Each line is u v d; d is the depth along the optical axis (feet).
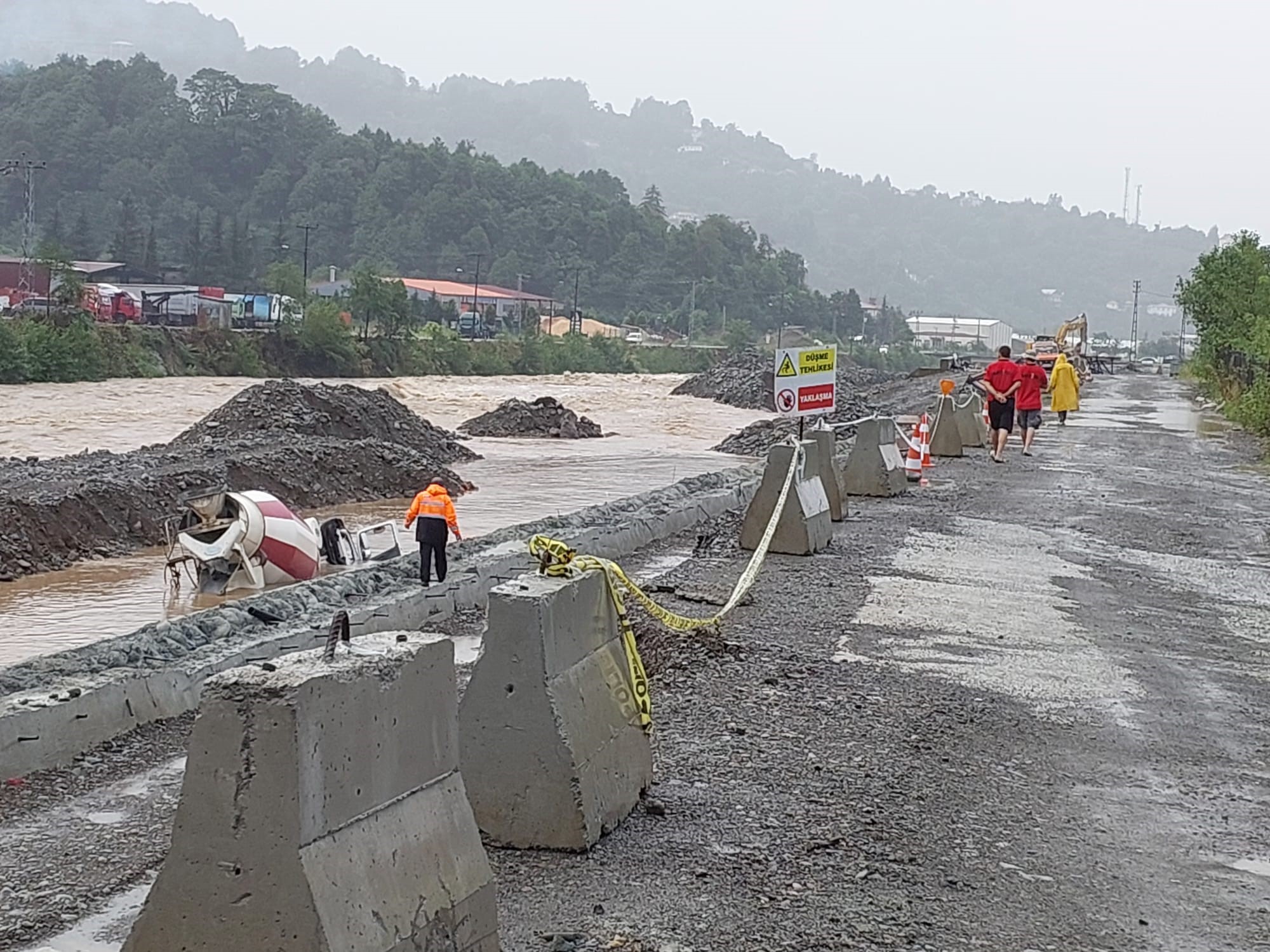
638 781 23.27
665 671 32.83
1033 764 27.20
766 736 27.96
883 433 70.28
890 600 42.80
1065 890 20.86
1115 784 26.25
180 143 620.08
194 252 453.17
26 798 24.30
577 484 112.98
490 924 16.38
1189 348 632.79
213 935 14.01
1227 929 19.79
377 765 14.98
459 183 638.94
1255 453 101.14
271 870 13.82
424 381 312.29
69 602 59.67
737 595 33.94
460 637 38.52
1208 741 29.53
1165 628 41.09
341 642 15.61
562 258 626.23
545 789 20.92
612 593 23.45
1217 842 23.43
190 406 191.11
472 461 134.92
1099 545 56.54
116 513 76.28
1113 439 110.01
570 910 19.02
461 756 21.17
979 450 97.25
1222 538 60.23
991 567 49.75
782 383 53.62
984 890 20.65
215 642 34.47
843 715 29.81
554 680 21.08
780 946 18.22
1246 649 38.86
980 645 37.32
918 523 60.18
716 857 21.24
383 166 641.81
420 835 15.48
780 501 47.01
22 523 69.00
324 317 308.60
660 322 595.47
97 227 554.87
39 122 599.57
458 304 507.71
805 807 23.79
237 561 61.05
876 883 20.66
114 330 255.91
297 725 13.79
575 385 313.94
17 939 18.38
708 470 126.41
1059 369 121.39
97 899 19.80
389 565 48.11
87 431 152.76
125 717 28.55
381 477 104.78
